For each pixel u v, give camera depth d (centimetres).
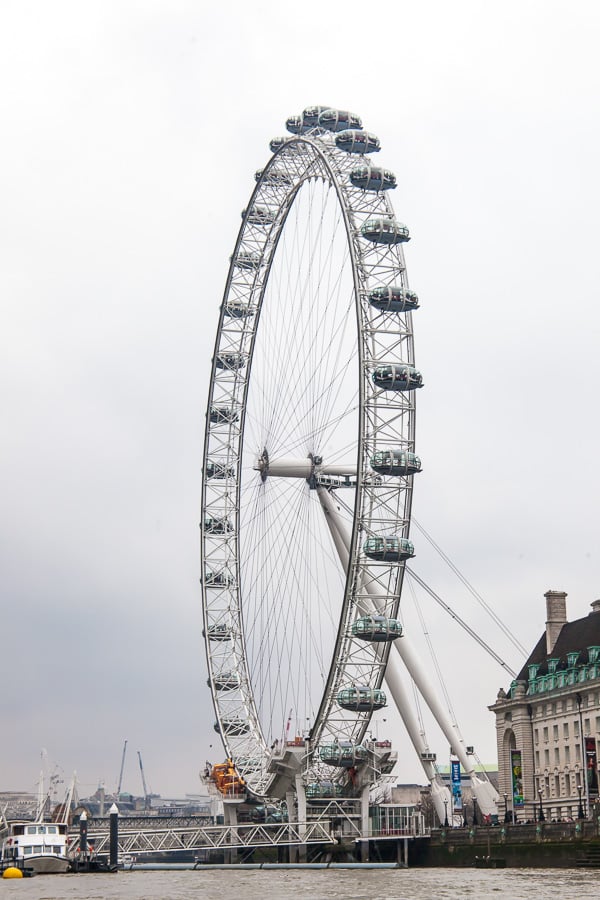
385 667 16538
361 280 16762
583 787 17212
